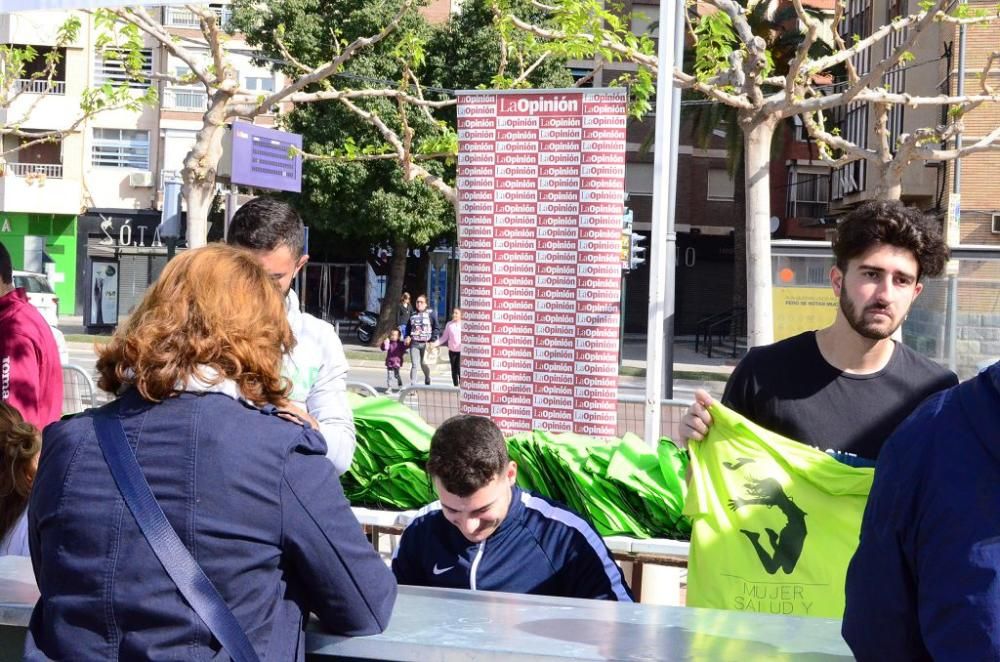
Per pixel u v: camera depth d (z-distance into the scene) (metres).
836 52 11.16
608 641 2.11
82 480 2.02
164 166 47.72
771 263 10.55
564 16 10.60
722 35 10.02
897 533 1.84
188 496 1.97
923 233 3.14
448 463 3.10
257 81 44.31
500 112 6.91
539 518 3.30
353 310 45.78
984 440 1.77
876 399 3.32
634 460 4.75
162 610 1.93
